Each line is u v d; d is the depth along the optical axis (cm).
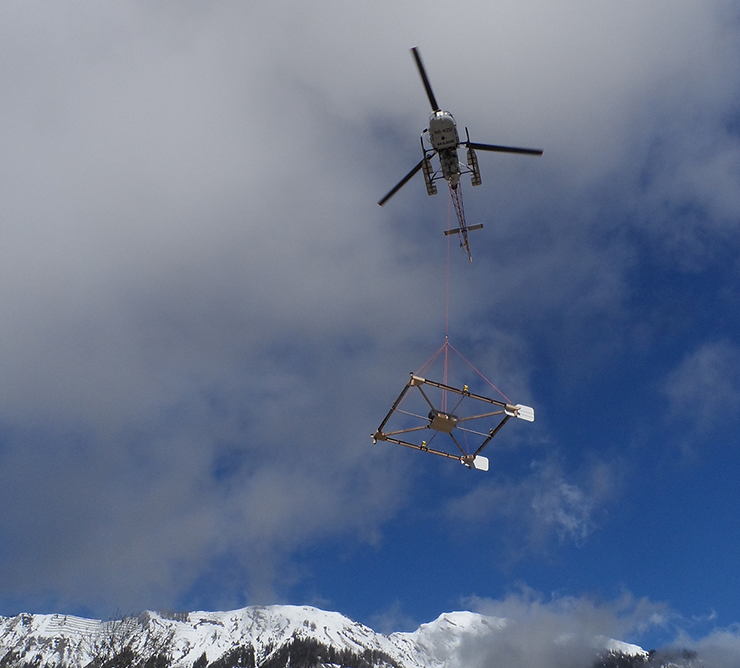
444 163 4628
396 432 3947
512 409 3741
